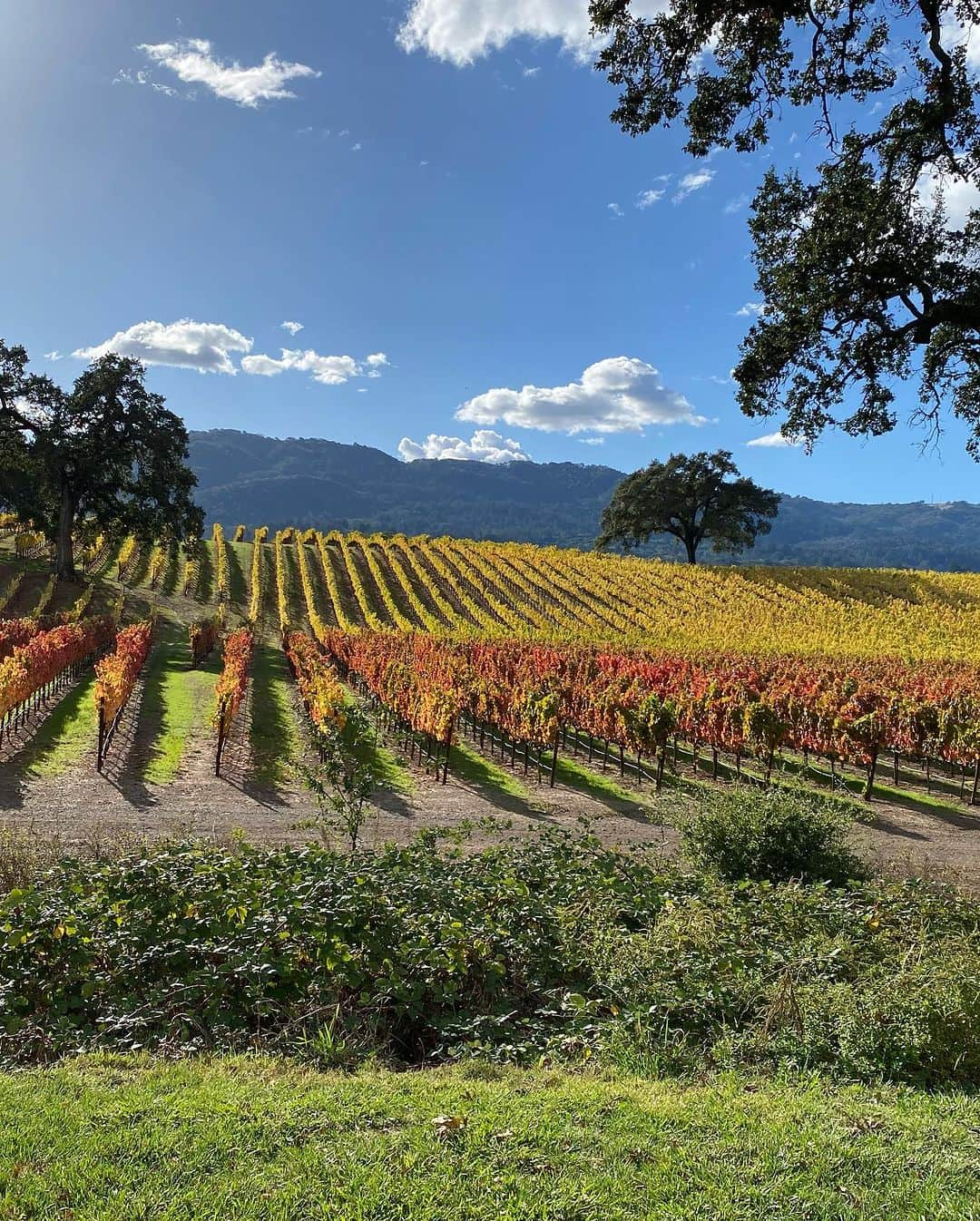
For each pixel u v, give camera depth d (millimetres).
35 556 50969
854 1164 3625
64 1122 3783
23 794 13969
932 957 6137
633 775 18828
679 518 70000
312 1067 4938
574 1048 5453
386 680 22109
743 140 11008
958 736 17484
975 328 11500
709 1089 4605
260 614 45750
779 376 12695
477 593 54000
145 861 7344
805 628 45156
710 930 6863
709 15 9992
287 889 6770
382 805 14828
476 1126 3838
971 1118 4238
